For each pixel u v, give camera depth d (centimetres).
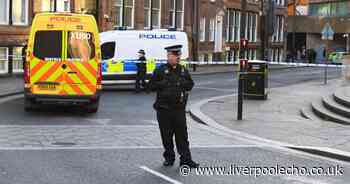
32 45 1697
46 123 1523
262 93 2202
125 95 2353
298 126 1538
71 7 3412
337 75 4241
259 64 2195
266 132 1434
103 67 2559
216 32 5178
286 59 6856
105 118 1664
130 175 944
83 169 980
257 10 5984
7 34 2991
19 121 1544
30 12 3144
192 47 4684
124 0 3894
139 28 4053
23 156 1079
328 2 8112
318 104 1909
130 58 2622
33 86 1698
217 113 1778
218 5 5181
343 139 1333
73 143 1234
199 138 1350
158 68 1005
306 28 7956
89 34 1723
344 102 1744
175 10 4512
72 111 1794
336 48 7931
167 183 896
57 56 1698
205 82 3142
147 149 1183
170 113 1001
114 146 1210
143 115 1753
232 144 1278
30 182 880
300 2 7969
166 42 2742
